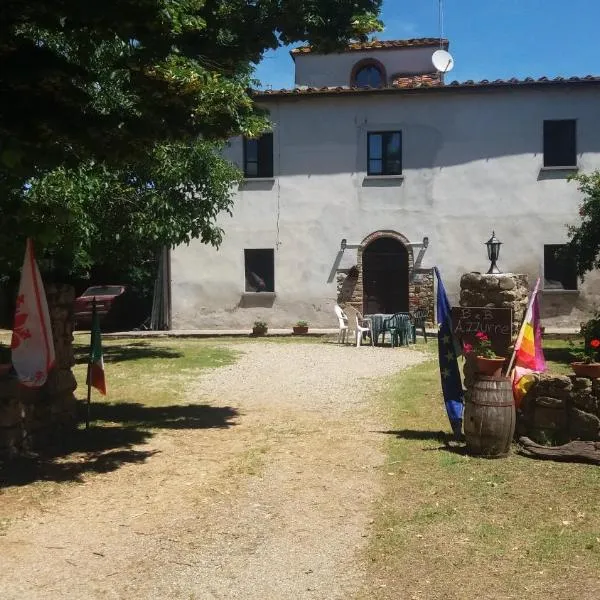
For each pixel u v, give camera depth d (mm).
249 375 11727
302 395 9875
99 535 4629
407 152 19234
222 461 6402
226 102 5906
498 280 7516
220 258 19891
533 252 18750
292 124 19562
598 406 6398
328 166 19500
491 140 18891
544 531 4586
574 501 5141
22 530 4711
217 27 7043
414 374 11438
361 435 7352
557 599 3672
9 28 5395
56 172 9188
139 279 23125
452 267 19078
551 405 6570
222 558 4262
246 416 8461
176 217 12625
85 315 21406
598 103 18469
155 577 4004
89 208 11422
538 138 18719
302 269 19625
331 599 3734
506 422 6270
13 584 3914
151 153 6949
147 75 5469
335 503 5230
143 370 12375
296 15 6898
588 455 6082
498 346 7289
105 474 5996
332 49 7316
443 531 4621
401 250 19453
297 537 4586
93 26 5449
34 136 5480
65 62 5500
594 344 6422
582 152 18531
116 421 8188
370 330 15961
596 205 12984
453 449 6648
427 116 19141
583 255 13305
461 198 19031
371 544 4441
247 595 3787
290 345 16234
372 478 5824
